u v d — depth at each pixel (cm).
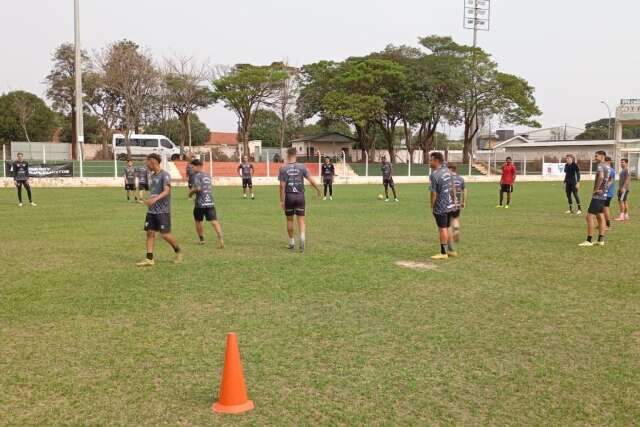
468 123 5319
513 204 2211
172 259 974
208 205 1098
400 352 520
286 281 801
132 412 402
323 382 453
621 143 4991
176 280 807
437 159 981
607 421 389
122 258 984
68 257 991
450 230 1007
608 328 592
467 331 581
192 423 386
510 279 822
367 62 4791
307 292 738
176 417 395
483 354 516
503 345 540
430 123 5466
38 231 1337
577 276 845
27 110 6184
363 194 2845
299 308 662
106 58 4781
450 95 5066
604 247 1120
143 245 1128
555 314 642
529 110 5056
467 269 894
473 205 2164
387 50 5322
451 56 5006
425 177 4528
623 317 631
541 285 785
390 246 1125
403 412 402
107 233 1305
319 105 5297
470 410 405
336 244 1150
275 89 5134
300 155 6025
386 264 934
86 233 1302
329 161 2541
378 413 400
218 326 595
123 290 747
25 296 714
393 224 1506
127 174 2305
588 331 582
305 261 957
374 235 1287
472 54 5097
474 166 5019
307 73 5350
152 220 909
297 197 1056
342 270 881
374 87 4866
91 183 3462
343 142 6200
